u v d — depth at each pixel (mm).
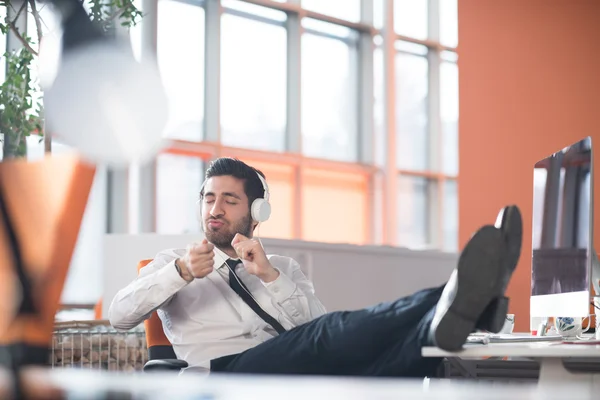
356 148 13414
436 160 14062
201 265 2271
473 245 1527
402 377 1829
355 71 13484
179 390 723
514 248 1580
